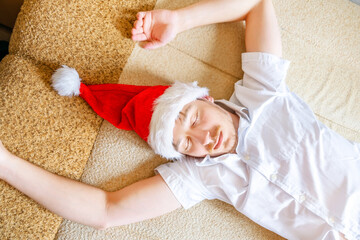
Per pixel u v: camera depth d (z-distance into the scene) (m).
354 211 0.84
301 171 0.88
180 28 0.96
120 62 0.96
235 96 0.99
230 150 0.91
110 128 0.97
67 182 0.85
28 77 0.86
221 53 1.04
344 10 1.11
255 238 0.97
